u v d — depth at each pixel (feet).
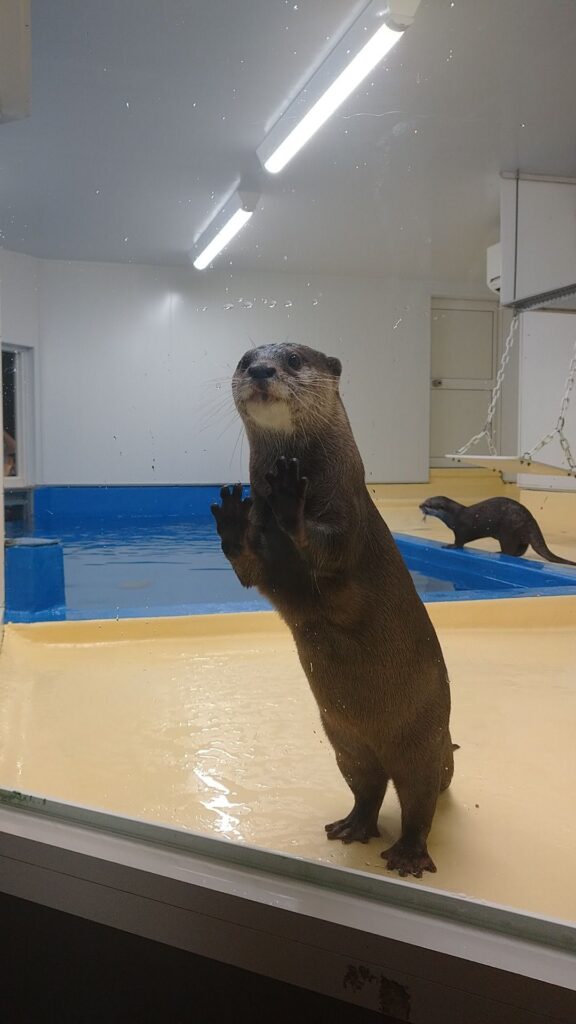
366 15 7.50
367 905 4.20
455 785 6.28
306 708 7.87
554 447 9.95
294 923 4.22
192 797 5.98
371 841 5.58
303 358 5.36
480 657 9.55
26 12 6.86
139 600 11.51
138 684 8.89
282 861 4.54
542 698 8.02
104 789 6.09
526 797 6.06
